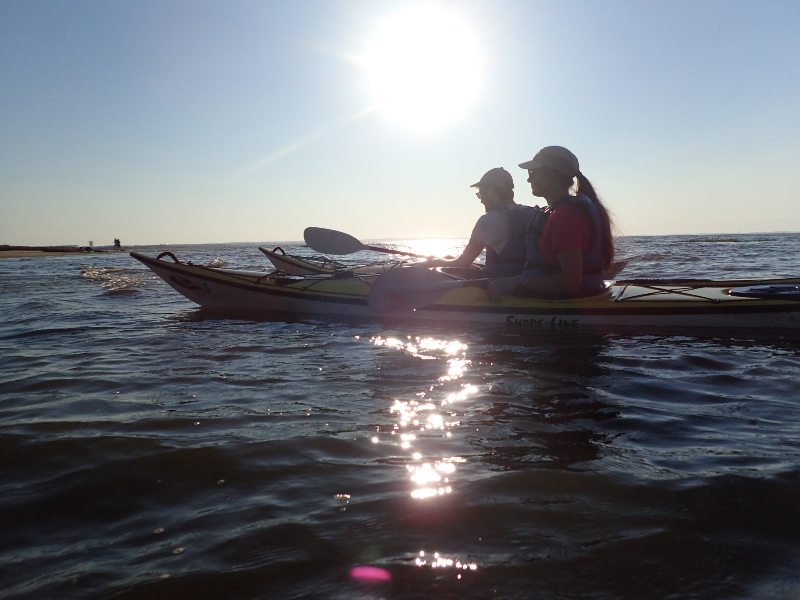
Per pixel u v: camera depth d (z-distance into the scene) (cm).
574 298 409
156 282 920
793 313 383
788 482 147
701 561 114
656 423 202
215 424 208
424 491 149
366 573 112
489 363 304
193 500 147
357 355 334
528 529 128
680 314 402
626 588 106
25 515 141
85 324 470
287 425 206
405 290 445
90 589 109
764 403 224
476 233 438
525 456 172
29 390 260
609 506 138
